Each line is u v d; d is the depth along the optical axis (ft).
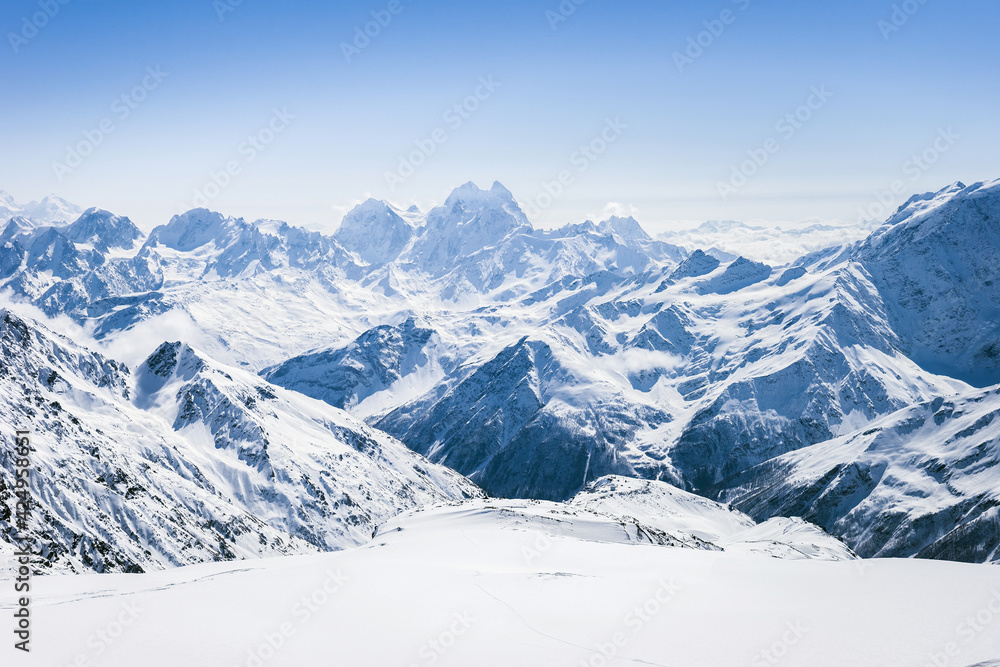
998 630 146.51
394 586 201.87
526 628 164.25
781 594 193.57
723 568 241.55
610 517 547.08
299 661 143.74
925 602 169.37
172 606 182.60
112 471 618.03
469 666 141.38
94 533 510.58
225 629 162.40
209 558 596.70
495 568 250.16
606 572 240.73
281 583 209.87
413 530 531.91
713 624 162.50
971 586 182.19
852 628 153.48
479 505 593.01
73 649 150.30
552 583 209.87
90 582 302.86
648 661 142.61
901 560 229.45
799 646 145.48
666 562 260.21
